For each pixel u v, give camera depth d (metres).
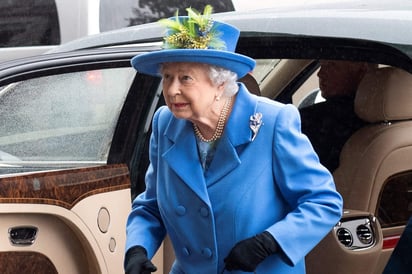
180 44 6.80
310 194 6.82
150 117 9.08
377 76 9.93
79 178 8.45
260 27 8.77
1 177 8.11
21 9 17.59
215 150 7.04
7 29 17.77
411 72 7.66
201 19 6.79
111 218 8.66
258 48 8.80
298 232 6.67
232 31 7.01
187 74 6.69
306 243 6.71
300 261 7.20
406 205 10.22
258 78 11.84
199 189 6.95
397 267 7.48
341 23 8.27
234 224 6.89
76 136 9.04
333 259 9.41
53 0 17.30
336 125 11.05
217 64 6.67
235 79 6.85
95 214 8.52
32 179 8.14
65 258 8.51
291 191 6.86
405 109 10.00
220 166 6.96
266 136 6.91
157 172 7.37
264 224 6.88
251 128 6.91
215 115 6.92
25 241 8.23
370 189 10.06
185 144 7.08
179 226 7.12
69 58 9.00
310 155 6.92
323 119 11.12
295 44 8.54
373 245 9.54
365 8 8.80
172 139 7.19
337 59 8.33
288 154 6.85
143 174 9.03
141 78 9.16
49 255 8.38
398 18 8.06
